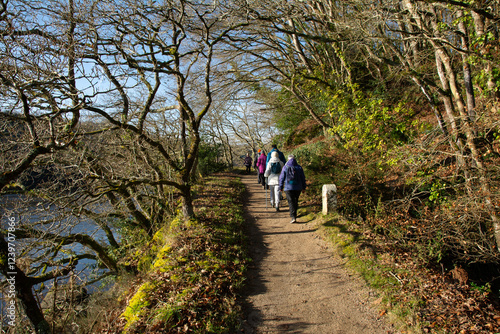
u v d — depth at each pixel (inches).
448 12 272.7
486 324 149.1
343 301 177.8
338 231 268.2
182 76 281.3
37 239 214.5
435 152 231.3
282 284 201.0
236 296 183.6
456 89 268.5
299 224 315.9
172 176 361.1
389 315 161.5
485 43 230.4
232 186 567.2
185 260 214.5
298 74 528.4
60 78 191.3
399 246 236.2
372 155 327.0
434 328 147.4
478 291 179.9
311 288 194.1
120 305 198.7
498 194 192.7
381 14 279.6
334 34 456.8
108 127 245.3
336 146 424.5
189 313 157.6
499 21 218.1
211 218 311.0
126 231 356.8
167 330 146.1
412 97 459.5
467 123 208.8
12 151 216.1
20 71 187.3
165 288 181.8
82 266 374.6
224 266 211.5
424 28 275.7
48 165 234.5
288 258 240.2
